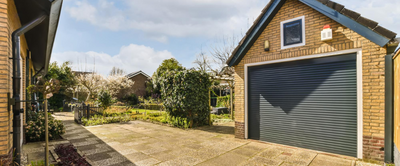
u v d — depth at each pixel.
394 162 4.02
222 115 13.30
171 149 5.50
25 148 5.31
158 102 18.39
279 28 5.98
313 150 5.32
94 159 4.64
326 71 5.16
